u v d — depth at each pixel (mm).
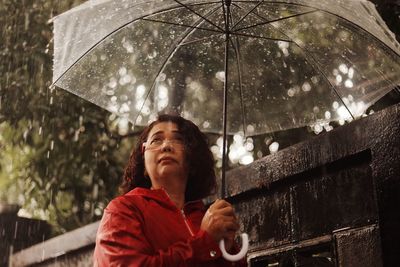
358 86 3771
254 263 4742
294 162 4539
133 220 2893
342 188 4230
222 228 2846
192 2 3643
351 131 4168
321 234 4312
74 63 3479
